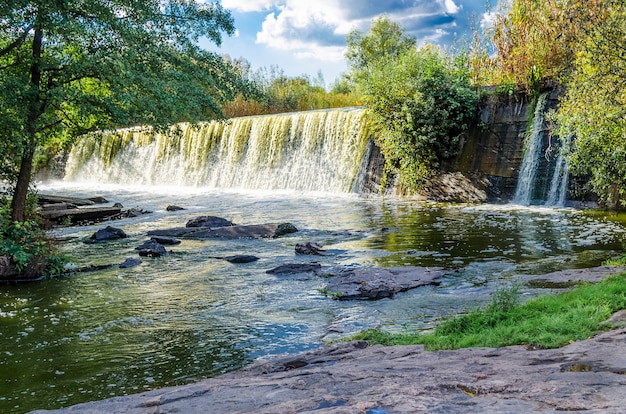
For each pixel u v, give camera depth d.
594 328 5.82
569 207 20.83
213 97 16.62
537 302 7.57
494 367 4.57
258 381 5.12
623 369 3.97
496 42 25.33
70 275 12.72
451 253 13.98
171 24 15.14
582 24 13.75
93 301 10.51
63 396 6.30
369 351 6.48
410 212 21.52
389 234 17.08
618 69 12.32
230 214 22.44
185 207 25.03
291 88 49.03
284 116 31.81
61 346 8.03
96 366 7.23
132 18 14.07
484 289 10.25
